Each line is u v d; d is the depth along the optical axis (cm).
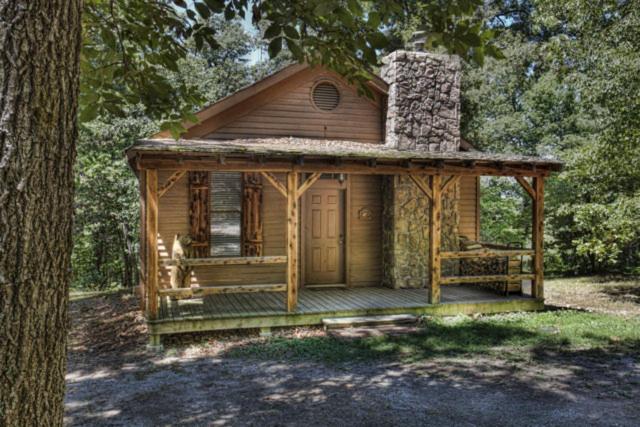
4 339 147
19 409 150
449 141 1019
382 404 474
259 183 937
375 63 333
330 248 1009
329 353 646
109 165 1299
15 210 148
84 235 1409
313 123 982
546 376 553
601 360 609
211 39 338
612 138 962
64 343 166
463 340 701
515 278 884
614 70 909
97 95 367
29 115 149
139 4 345
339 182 1009
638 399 481
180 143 724
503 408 462
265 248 952
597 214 1025
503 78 1819
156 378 560
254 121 942
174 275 787
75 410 466
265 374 569
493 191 1703
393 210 994
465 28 281
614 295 1126
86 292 1370
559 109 1886
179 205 897
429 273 839
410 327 775
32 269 152
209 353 658
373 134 1028
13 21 147
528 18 1884
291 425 427
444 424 428
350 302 846
